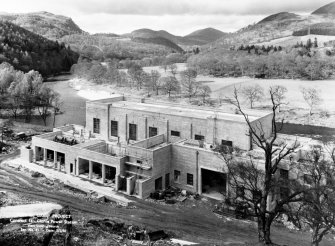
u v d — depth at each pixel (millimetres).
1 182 66688
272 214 36469
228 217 56188
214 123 68812
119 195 63469
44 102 157750
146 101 93062
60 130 86938
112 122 83500
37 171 74312
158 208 59094
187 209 59062
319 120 156000
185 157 66562
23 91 156750
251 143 65375
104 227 45500
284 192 49375
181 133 73750
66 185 66938
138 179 65188
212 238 48844
